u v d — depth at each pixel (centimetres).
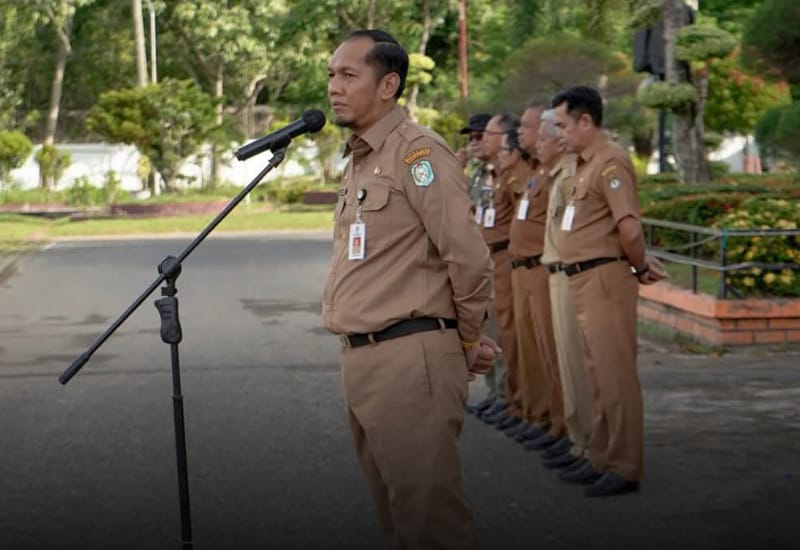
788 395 1052
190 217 4003
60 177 5281
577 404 813
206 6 5497
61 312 1741
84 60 6191
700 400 1040
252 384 1169
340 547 680
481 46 5603
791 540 675
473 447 908
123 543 696
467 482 806
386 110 528
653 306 1427
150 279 2153
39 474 849
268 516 739
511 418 959
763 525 702
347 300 526
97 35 6141
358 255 524
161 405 1077
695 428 944
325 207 4412
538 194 880
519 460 865
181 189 4822
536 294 882
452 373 524
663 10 2148
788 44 1571
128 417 1030
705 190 1845
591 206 763
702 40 2070
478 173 1038
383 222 521
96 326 1598
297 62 5588
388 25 5369
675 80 2147
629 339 764
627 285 763
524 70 2730
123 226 3553
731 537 682
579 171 772
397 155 521
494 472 832
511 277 948
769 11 1565
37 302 1859
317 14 5278
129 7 5997
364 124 529
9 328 1588
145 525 728
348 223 531
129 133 4684
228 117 5562
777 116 1628
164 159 4766
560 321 809
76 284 2100
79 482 826
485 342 550
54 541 701
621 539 681
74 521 738
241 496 784
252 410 1049
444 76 5688
